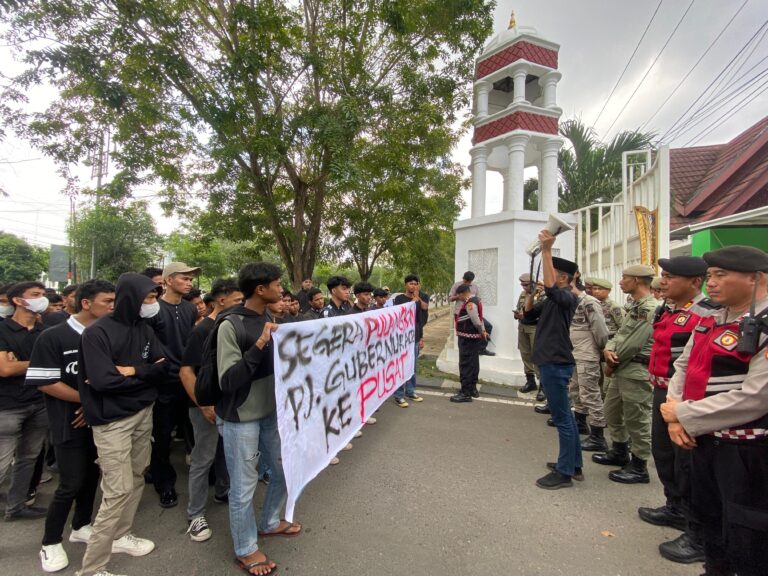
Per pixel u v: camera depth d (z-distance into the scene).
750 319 1.83
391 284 23.09
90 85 6.23
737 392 1.81
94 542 2.32
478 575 2.40
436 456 4.09
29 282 3.05
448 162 13.22
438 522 2.95
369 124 8.00
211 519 3.05
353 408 3.43
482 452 4.20
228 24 7.16
